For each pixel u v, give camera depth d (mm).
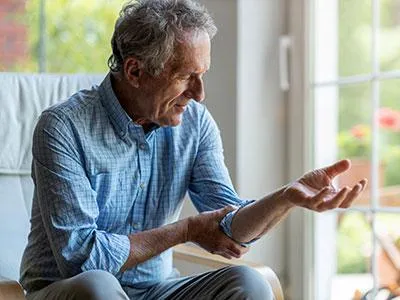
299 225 2336
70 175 1518
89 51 2605
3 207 1911
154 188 1681
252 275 1513
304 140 2305
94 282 1392
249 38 2318
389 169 2191
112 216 1634
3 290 1443
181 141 1710
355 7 2234
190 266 2416
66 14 2594
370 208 2205
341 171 1496
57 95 2018
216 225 1583
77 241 1480
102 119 1599
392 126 2178
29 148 1962
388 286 2166
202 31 1527
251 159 2334
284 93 2373
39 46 2568
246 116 2322
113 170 1602
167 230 1548
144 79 1548
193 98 1555
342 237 2268
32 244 1629
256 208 1532
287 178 2381
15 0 2549
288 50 2352
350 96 2248
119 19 1579
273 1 2346
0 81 1984
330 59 2291
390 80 2150
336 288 2287
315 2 2281
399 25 2176
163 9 1521
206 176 1734
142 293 1707
